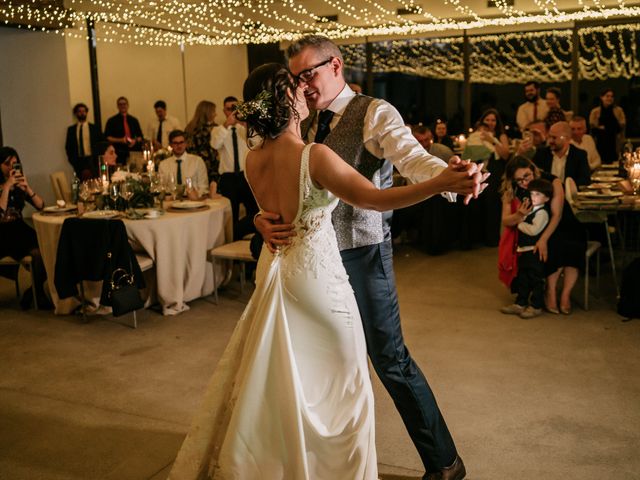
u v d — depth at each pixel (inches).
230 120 270.7
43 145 411.2
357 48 491.8
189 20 473.7
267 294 90.1
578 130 284.4
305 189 86.7
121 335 191.2
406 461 119.0
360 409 92.0
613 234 247.0
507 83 461.7
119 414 141.0
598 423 130.4
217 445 95.2
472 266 261.9
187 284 213.3
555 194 194.4
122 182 225.0
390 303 100.5
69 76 398.9
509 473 113.3
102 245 189.3
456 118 477.1
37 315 212.1
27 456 124.0
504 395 144.6
